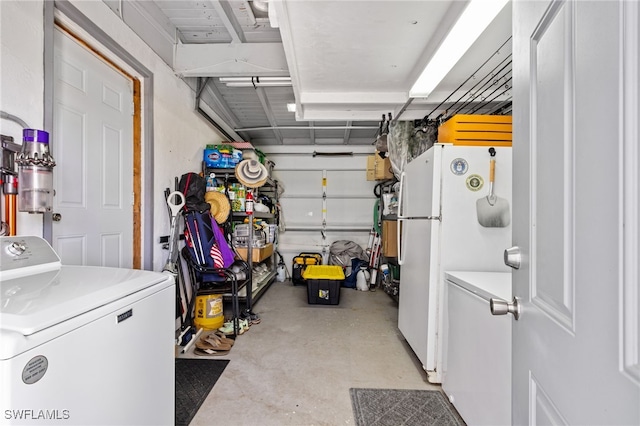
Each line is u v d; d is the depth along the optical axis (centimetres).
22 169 127
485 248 209
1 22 130
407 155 370
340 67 256
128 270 132
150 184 250
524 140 74
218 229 310
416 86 267
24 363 66
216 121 393
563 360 55
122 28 214
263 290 456
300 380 212
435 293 209
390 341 283
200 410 178
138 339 106
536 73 68
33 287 98
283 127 467
